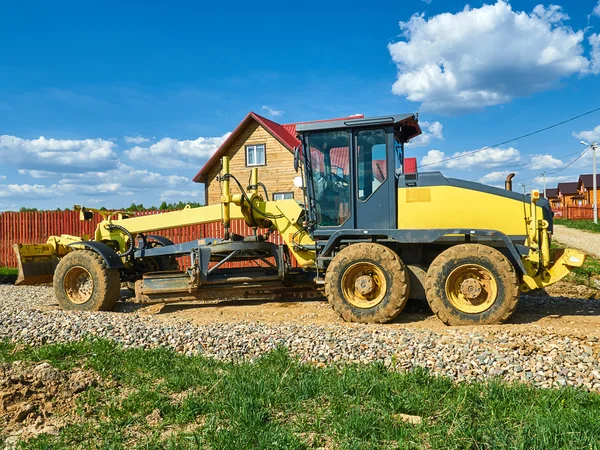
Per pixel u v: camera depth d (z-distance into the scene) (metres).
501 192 6.90
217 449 3.33
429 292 6.70
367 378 4.41
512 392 4.08
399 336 5.68
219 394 4.25
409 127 7.73
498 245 6.87
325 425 3.67
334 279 7.01
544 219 6.78
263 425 3.68
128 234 9.12
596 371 4.50
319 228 7.56
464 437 3.34
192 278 7.91
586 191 64.44
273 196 23.80
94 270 8.35
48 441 3.58
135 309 8.61
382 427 3.56
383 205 7.23
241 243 8.02
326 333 5.89
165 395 4.36
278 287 8.39
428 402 3.96
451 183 7.02
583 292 10.06
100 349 5.65
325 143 7.55
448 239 7.01
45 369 4.68
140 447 3.44
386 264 6.84
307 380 4.35
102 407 4.19
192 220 8.77
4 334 6.50
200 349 5.75
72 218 15.82
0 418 3.98
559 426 3.36
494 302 6.47
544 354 4.95
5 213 16.09
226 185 8.16
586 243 22.95
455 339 5.46
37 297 10.83
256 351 5.61
